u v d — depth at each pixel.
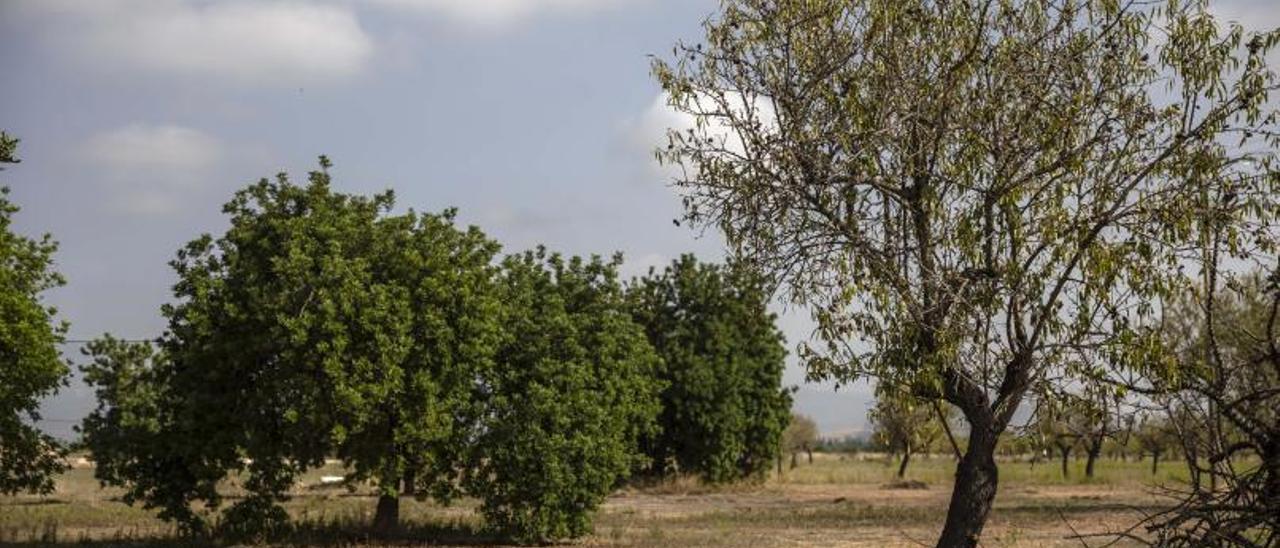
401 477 24.92
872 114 10.80
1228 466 7.75
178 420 22.97
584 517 25.59
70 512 31.89
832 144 10.85
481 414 24.75
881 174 10.93
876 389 11.14
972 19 10.91
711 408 46.56
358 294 22.59
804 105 10.92
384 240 24.27
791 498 43.47
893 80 10.87
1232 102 10.34
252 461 23.61
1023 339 10.69
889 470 73.44
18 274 24.56
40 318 23.92
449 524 27.22
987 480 11.29
